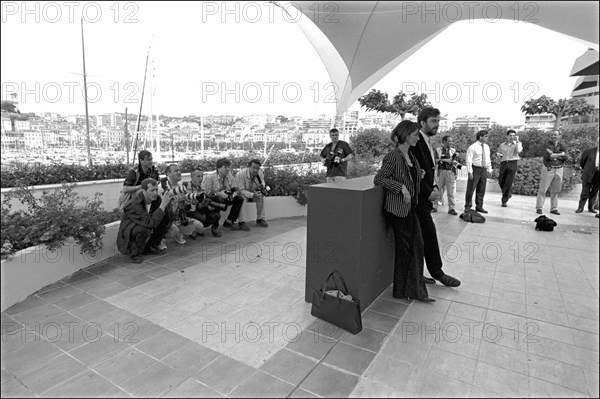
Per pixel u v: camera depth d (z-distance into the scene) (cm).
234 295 373
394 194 344
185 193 553
